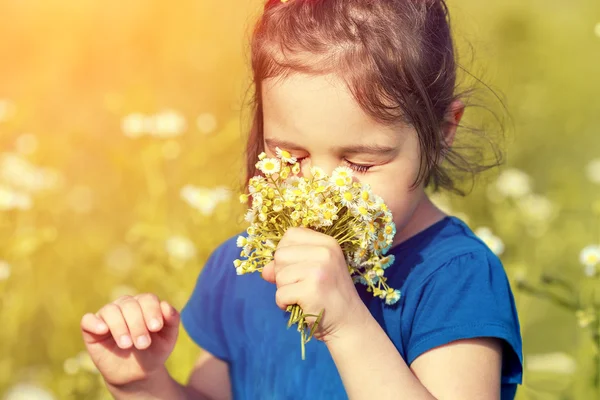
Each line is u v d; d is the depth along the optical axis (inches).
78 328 187.3
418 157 89.9
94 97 292.2
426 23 96.3
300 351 98.7
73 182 231.6
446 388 87.4
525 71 315.0
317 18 90.7
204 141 196.4
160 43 327.3
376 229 85.0
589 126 296.5
